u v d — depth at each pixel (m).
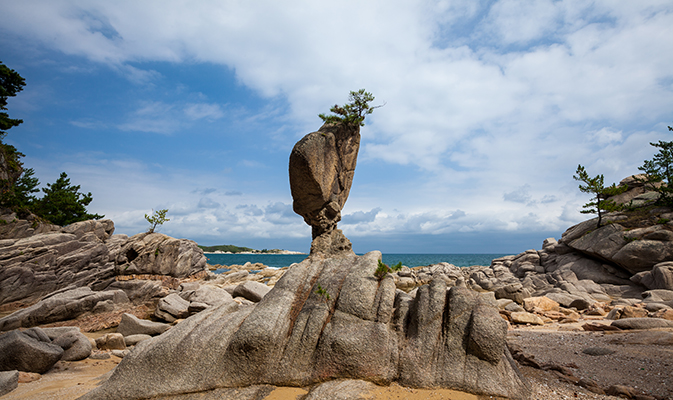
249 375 8.14
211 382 8.09
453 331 8.32
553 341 12.36
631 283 27.19
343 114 16.20
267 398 7.52
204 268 44.50
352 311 9.05
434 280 9.99
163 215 34.25
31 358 10.61
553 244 38.56
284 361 8.32
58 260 28.33
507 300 23.28
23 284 25.64
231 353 8.40
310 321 8.94
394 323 9.05
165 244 32.31
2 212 34.19
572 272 30.92
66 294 21.80
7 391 8.91
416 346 8.16
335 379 7.82
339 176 16.28
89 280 30.11
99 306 22.12
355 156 17.56
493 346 7.68
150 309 24.30
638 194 36.56
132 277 30.20
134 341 16.12
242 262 133.25
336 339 8.20
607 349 10.46
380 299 9.27
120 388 8.33
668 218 29.47
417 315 8.86
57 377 10.61
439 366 7.76
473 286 37.53
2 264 25.25
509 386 7.33
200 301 22.16
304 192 14.48
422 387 7.43
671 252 25.92
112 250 35.84
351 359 7.91
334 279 10.34
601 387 7.89
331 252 14.77
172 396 7.96
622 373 8.66
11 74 38.59
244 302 22.67
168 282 31.33
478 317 8.20
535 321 17.42
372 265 10.53
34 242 28.20
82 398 8.33
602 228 31.53
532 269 36.00
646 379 8.16
